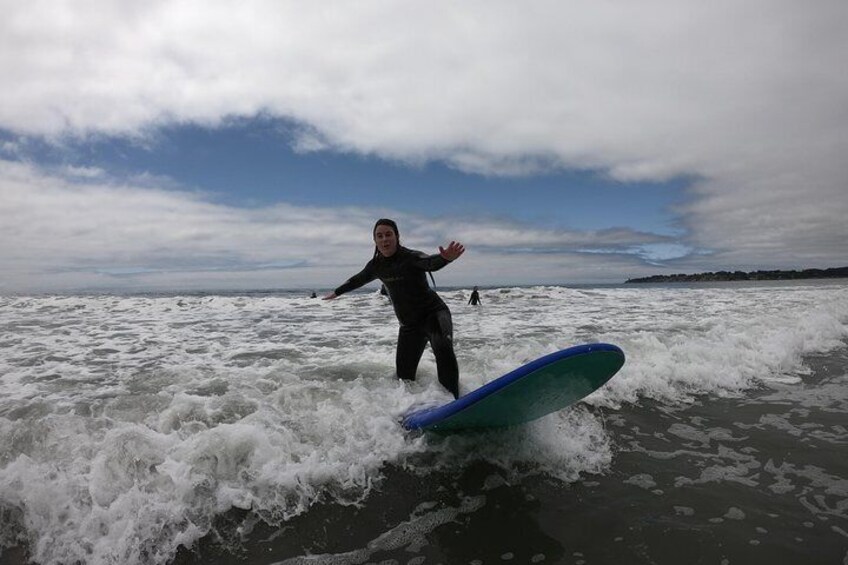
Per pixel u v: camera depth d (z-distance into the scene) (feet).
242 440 9.97
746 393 16.29
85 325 32.94
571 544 7.97
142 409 12.32
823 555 7.54
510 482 10.05
